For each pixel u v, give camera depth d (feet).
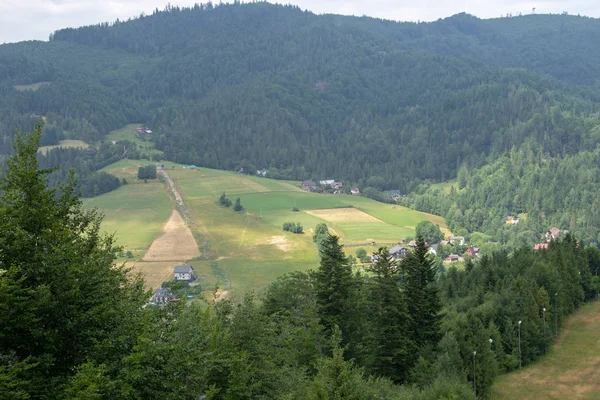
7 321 67.00
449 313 215.92
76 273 74.08
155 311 88.07
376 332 158.92
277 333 140.77
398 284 172.04
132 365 70.59
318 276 160.56
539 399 187.73
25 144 80.02
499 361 209.05
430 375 154.10
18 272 71.26
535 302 237.25
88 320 73.61
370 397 107.55
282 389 103.81
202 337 90.48
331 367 97.04
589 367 215.31
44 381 69.67
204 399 85.56
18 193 76.13
